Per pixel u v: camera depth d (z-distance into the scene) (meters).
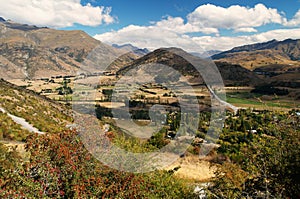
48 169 4.52
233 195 5.77
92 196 4.58
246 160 6.22
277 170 5.46
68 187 4.61
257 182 5.80
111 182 5.10
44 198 4.20
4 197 4.04
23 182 4.31
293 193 5.18
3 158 5.52
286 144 5.57
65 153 4.95
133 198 5.06
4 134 18.00
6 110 26.14
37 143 5.13
